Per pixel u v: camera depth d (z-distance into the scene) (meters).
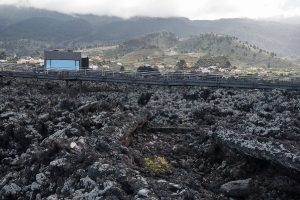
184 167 14.75
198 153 16.09
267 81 39.69
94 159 12.89
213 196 11.88
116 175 10.98
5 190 13.78
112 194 10.02
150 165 13.66
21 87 46.28
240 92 36.31
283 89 33.81
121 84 48.78
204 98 34.53
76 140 17.12
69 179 12.03
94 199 10.06
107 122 19.11
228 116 24.20
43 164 14.50
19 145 19.00
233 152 14.40
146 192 9.94
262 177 13.12
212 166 14.95
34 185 13.28
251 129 17.64
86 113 23.59
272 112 24.23
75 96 41.00
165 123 23.30
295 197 12.11
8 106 26.94
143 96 36.66
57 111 22.61
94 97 39.12
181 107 29.03
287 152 12.51
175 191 10.83
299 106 25.61
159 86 45.78
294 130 18.62
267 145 13.28
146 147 17.20
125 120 18.98
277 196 12.03
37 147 15.43
